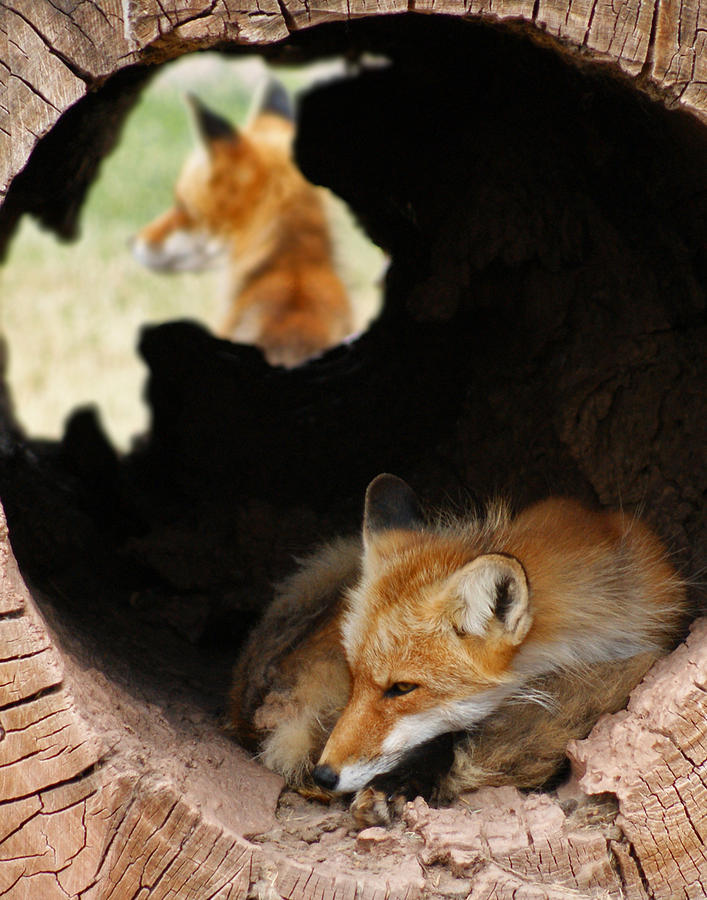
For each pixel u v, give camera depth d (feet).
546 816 18.84
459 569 20.75
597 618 22.70
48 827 17.30
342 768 20.83
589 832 18.47
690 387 26.81
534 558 23.39
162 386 41.88
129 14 17.22
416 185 37.09
